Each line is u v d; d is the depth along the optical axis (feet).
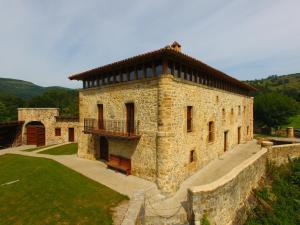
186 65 39.63
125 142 42.39
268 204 39.78
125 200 29.43
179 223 27.07
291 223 36.55
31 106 189.78
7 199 29.94
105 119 47.26
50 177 37.65
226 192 30.35
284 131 104.73
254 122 109.60
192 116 42.01
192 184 37.83
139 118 39.01
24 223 23.71
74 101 197.47
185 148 39.47
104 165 48.16
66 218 24.38
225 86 59.62
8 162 52.29
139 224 23.84
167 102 34.19
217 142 54.08
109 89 45.96
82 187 33.78
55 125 83.87
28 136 83.46
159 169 34.78
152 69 36.63
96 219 24.25
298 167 55.52
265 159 51.83
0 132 79.25
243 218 33.96
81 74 49.98
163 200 31.96
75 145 76.38
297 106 103.14
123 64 39.40
